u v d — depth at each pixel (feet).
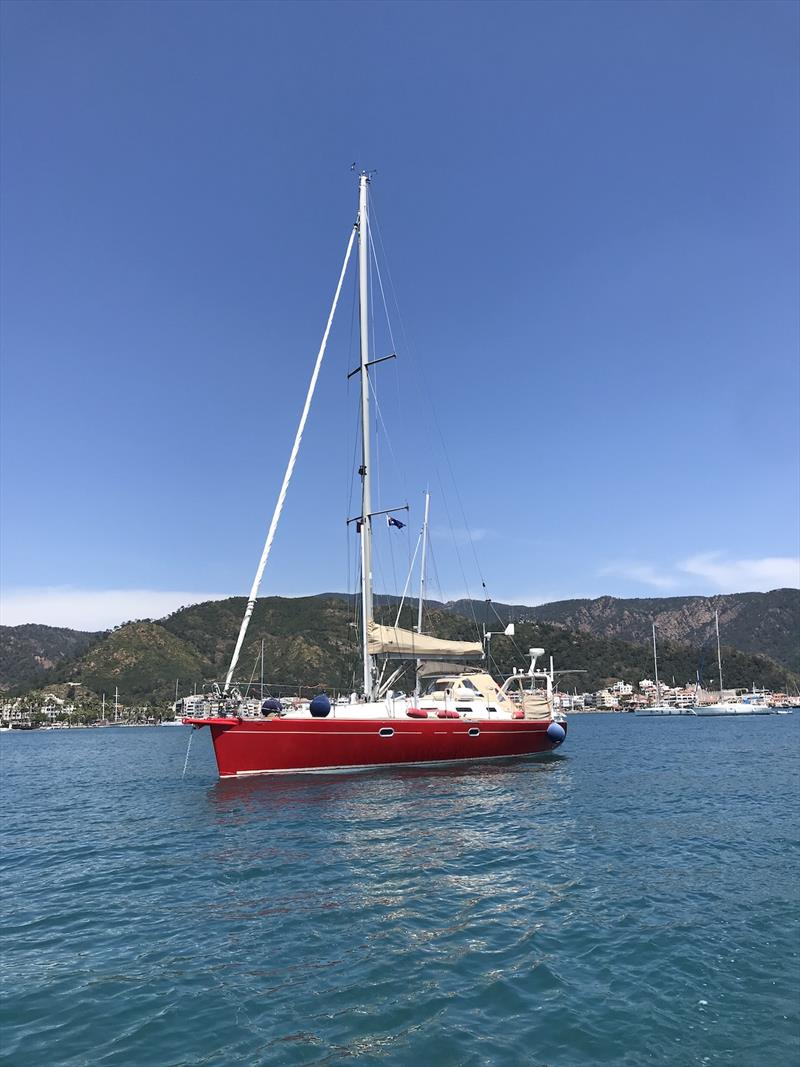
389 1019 20.61
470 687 91.35
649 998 21.90
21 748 237.25
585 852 41.98
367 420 86.58
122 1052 18.92
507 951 26.00
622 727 271.90
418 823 50.24
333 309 89.35
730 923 28.99
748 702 455.22
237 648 75.46
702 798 65.21
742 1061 18.15
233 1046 19.13
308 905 31.86
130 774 108.06
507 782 71.77
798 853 41.98
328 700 73.41
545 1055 18.47
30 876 39.99
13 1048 19.27
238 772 69.77
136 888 35.96
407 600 127.65
